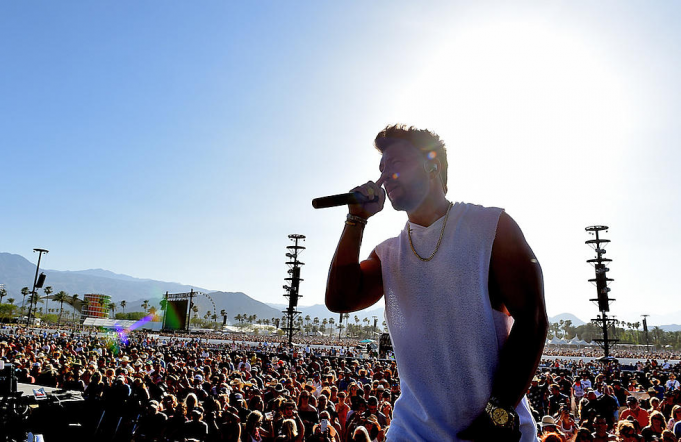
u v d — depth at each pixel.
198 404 8.40
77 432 8.88
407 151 1.09
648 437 7.32
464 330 0.96
